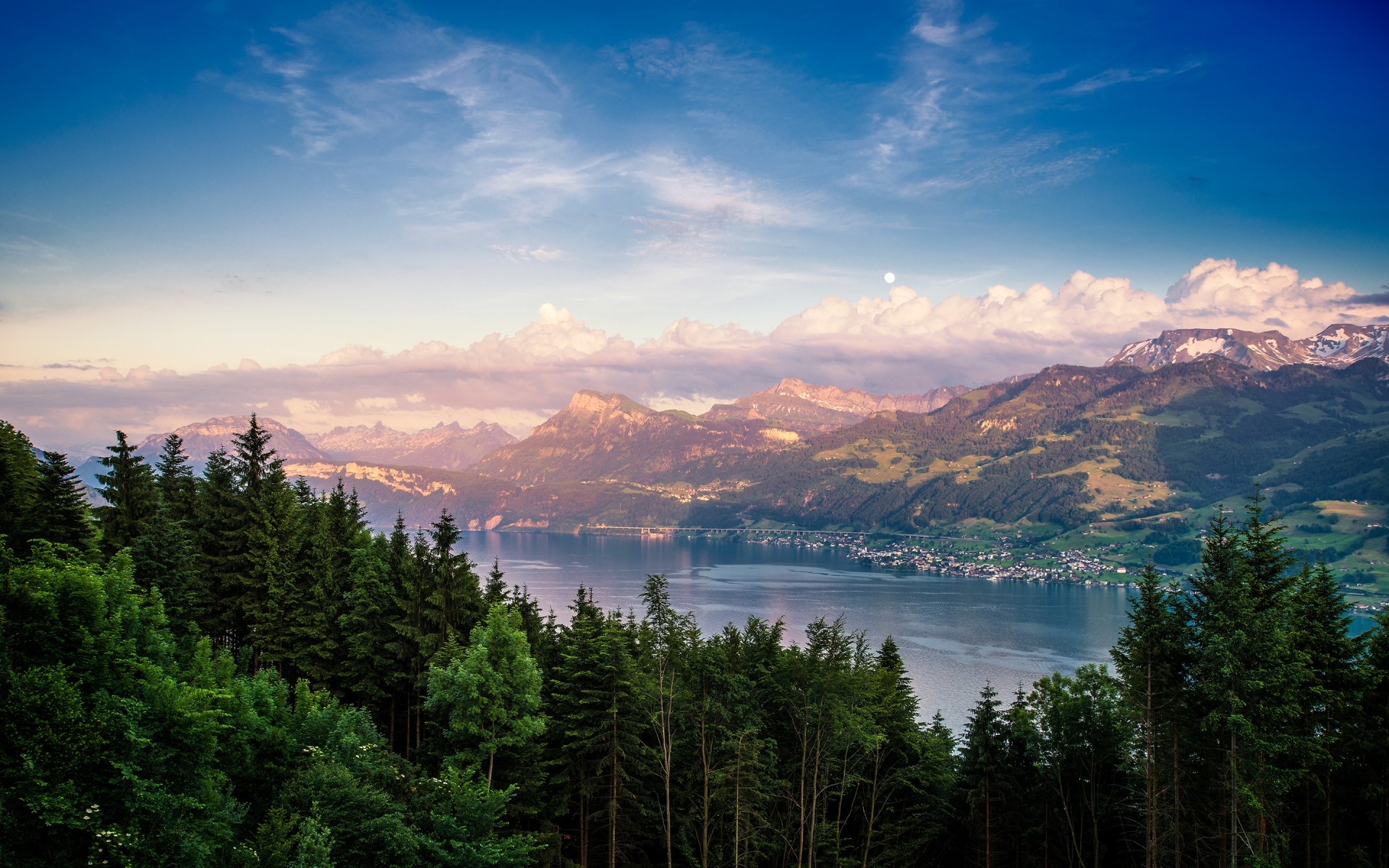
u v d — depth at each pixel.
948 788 74.19
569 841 65.50
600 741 60.91
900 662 87.25
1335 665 62.03
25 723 40.00
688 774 66.06
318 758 52.53
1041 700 73.50
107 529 82.12
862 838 72.88
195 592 75.62
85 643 44.25
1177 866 61.19
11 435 70.38
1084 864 70.38
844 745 66.19
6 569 46.81
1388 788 60.12
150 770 43.75
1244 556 59.31
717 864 63.78
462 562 74.94
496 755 60.06
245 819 51.41
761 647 74.38
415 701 73.81
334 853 46.59
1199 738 60.31
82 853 40.81
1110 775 70.94
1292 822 62.25
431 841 48.84
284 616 78.12
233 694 52.94
